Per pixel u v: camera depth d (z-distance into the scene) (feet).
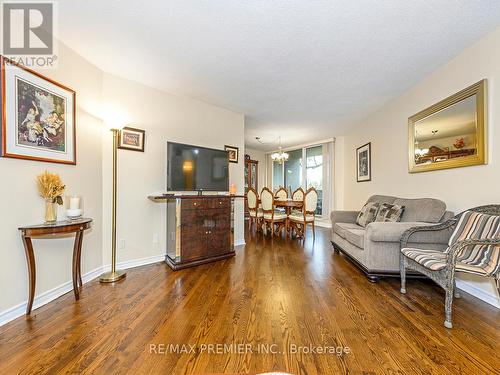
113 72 8.91
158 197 9.29
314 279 8.27
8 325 5.34
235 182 13.43
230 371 4.03
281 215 16.35
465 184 7.52
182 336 4.99
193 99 11.55
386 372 4.01
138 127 9.78
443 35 6.69
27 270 5.98
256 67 8.50
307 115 14.14
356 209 16.60
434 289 7.47
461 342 4.82
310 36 6.70
